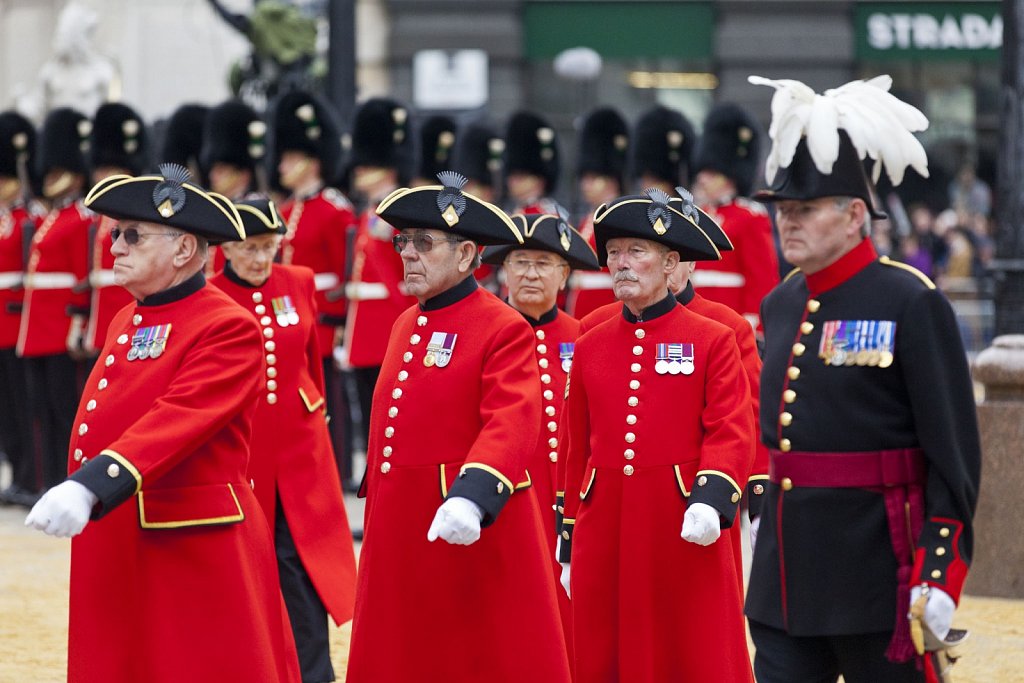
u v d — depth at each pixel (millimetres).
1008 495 35281
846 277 20547
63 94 80938
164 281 22406
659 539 23484
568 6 101938
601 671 23812
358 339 43281
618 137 46750
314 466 29734
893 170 20781
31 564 39375
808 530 20141
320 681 28922
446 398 22594
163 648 21594
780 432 20547
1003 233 36219
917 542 19656
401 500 22641
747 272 40844
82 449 22297
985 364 35594
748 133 42812
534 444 22125
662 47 102062
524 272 27000
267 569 22984
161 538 21766
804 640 20531
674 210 23797
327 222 43531
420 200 22578
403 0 100750
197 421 21406
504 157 47156
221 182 45562
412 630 22469
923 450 19719
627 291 23656
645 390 23797
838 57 101250
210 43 88625
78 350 46188
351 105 48625
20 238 50375
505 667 22250
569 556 24797
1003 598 35344
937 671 19750
